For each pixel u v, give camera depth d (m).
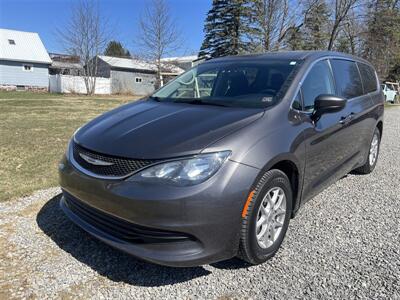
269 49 24.98
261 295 2.44
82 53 34.94
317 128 3.24
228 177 2.36
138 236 2.42
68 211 3.01
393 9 28.97
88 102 21.08
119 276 2.62
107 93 38.84
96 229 2.67
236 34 28.56
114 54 57.12
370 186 4.82
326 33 27.03
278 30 25.31
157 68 33.91
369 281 2.60
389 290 2.50
